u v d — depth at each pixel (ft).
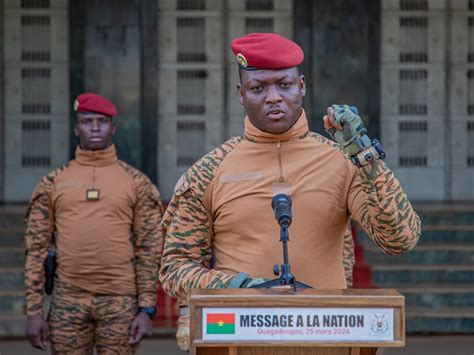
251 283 10.89
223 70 47.70
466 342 33.01
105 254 22.71
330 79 46.91
